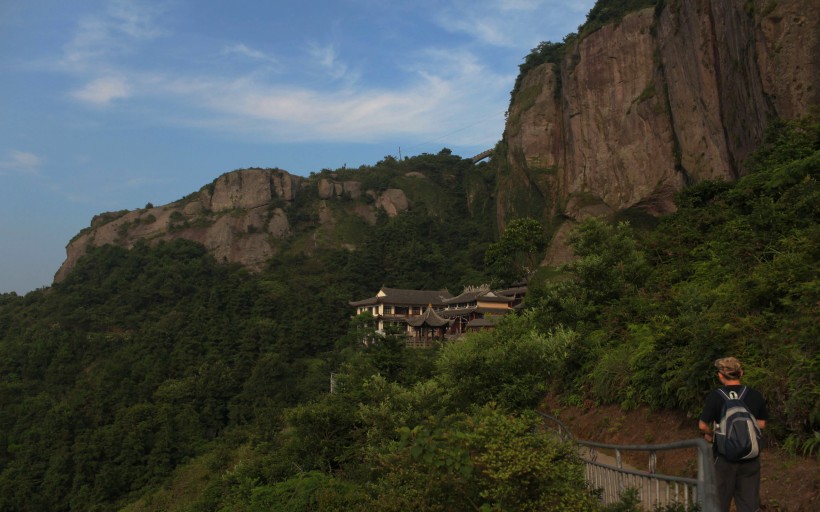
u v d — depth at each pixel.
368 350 28.00
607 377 14.42
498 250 68.50
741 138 44.31
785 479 7.28
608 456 11.84
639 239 23.28
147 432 61.91
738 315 11.15
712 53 50.81
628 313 17.34
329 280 113.75
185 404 67.44
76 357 82.88
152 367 76.06
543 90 92.00
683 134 57.19
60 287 109.62
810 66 35.09
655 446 6.66
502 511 6.56
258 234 131.12
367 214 143.88
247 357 79.56
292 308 93.94
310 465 21.31
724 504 5.79
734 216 20.00
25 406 70.19
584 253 21.03
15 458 62.41
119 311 97.88
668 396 11.27
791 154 20.73
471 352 15.28
